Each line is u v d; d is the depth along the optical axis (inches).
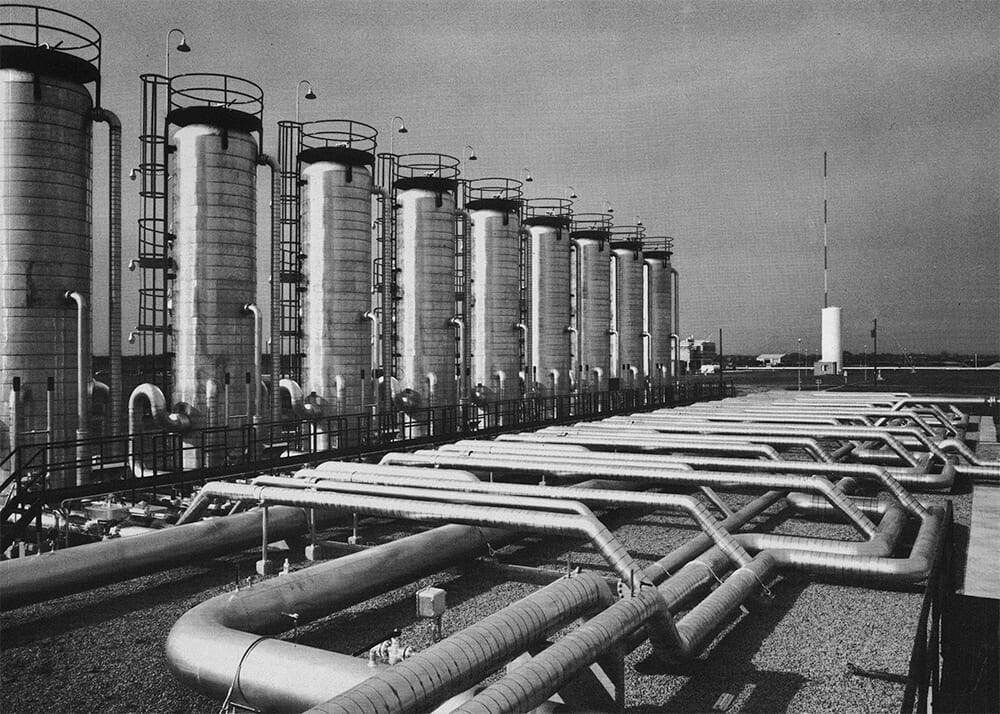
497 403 1332.4
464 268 1398.9
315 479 560.1
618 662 302.5
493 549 570.6
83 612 475.8
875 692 351.9
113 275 794.8
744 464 640.4
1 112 705.0
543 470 636.1
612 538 414.3
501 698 230.4
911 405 1469.0
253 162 935.0
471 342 1514.5
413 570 485.7
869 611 467.2
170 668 326.6
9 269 703.1
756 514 675.4
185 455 876.0
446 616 463.8
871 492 876.6
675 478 592.7
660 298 2188.7
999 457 1104.2
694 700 344.2
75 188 742.5
